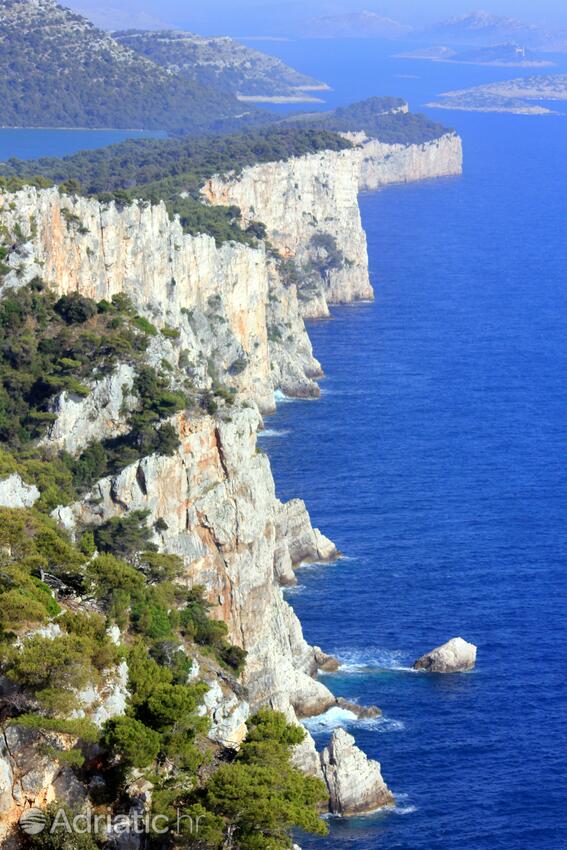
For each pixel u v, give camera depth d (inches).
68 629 7657.5
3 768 6727.4
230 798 7308.1
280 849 7470.5
